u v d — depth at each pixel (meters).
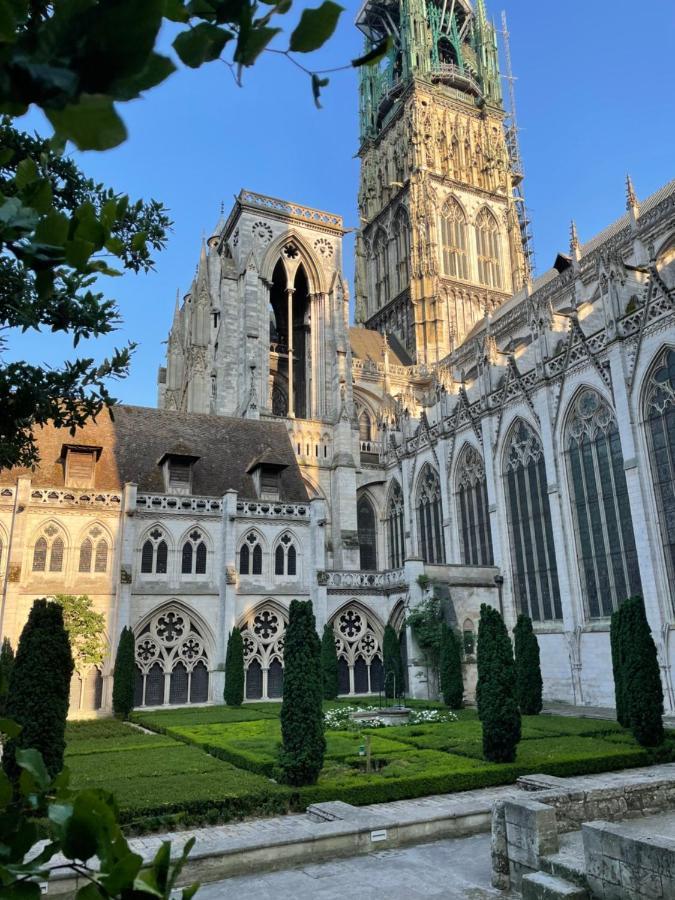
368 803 21.97
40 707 20.73
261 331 75.69
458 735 31.89
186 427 60.34
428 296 104.81
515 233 117.38
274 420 67.19
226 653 48.34
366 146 129.25
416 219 108.62
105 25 1.91
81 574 46.69
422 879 16.05
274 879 16.11
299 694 23.09
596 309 53.53
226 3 2.39
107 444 54.78
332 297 80.62
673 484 42.16
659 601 41.75
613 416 47.12
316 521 54.94
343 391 75.50
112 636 46.06
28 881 2.82
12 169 11.48
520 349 63.41
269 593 52.19
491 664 26.22
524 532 54.97
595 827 13.52
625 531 45.59
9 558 44.28
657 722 28.22
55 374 12.29
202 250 95.12
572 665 47.81
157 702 47.38
